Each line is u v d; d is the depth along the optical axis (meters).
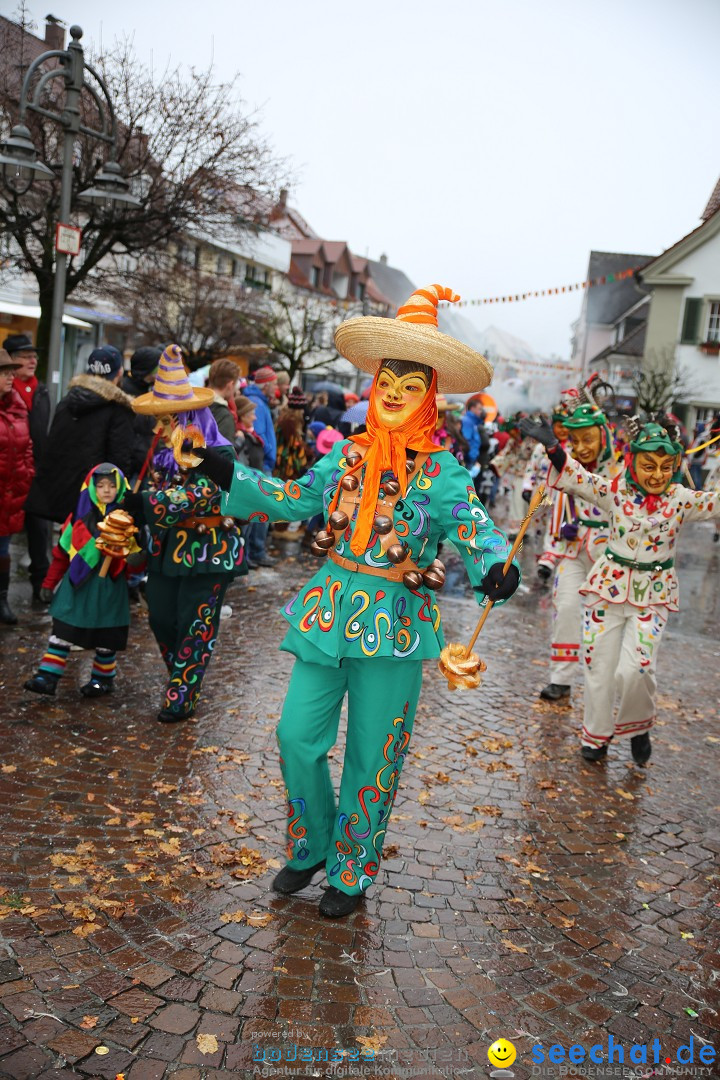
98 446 6.34
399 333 3.06
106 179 9.40
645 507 4.88
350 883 3.30
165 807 3.98
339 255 40.25
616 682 4.95
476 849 3.91
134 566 4.96
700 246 29.61
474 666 3.02
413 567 3.26
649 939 3.35
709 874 3.89
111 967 2.86
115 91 13.46
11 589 7.43
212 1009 2.71
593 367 41.56
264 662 6.16
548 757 5.09
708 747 5.52
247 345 22.58
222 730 4.91
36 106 8.60
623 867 3.88
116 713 5.02
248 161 14.14
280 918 3.24
